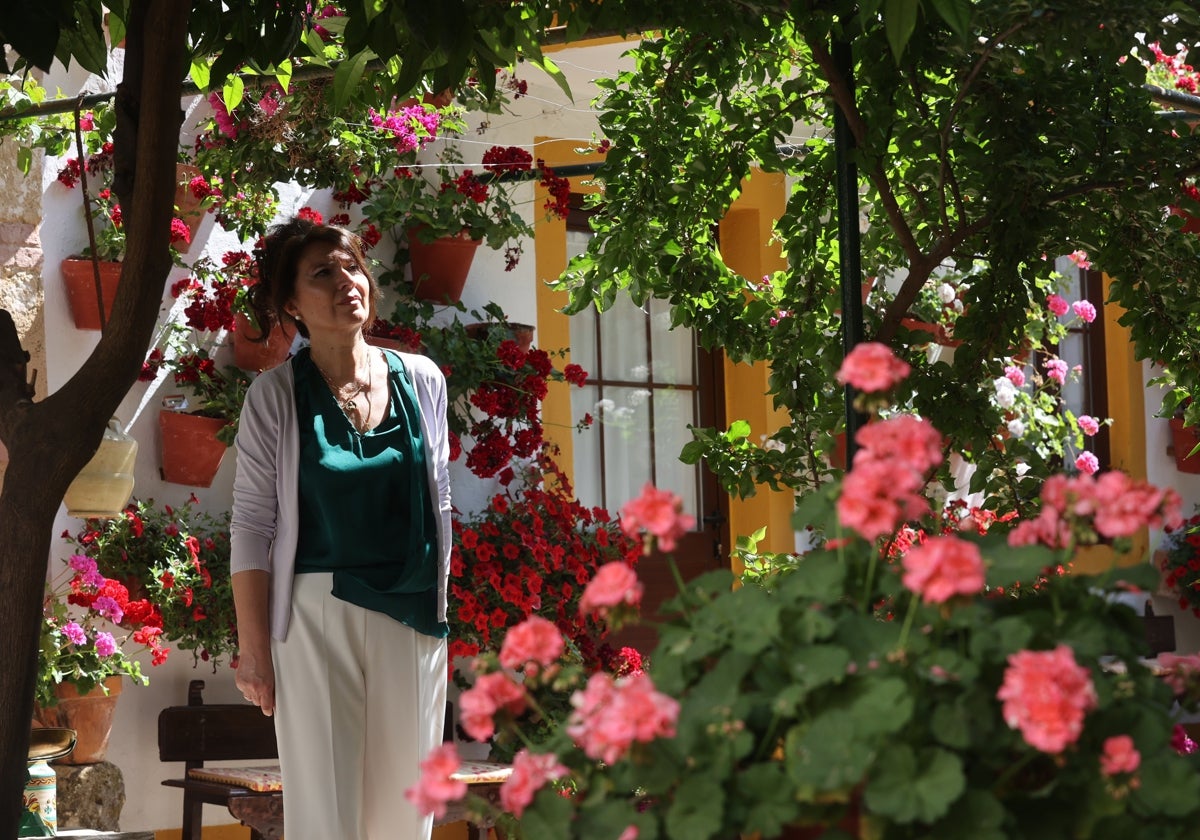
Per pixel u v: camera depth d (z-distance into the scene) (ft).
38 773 14.01
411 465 11.69
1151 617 27.55
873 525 4.76
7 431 8.91
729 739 4.85
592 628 20.18
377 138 18.97
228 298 18.22
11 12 8.07
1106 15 10.29
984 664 4.90
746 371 25.18
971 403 12.67
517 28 10.99
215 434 18.56
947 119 11.66
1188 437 29.91
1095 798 4.75
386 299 20.86
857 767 4.51
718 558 25.03
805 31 11.19
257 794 16.05
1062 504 5.27
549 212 20.92
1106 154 12.55
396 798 11.43
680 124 13.94
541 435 20.70
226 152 18.11
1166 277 13.52
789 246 14.14
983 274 12.71
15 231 17.02
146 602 16.53
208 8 10.50
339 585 11.23
